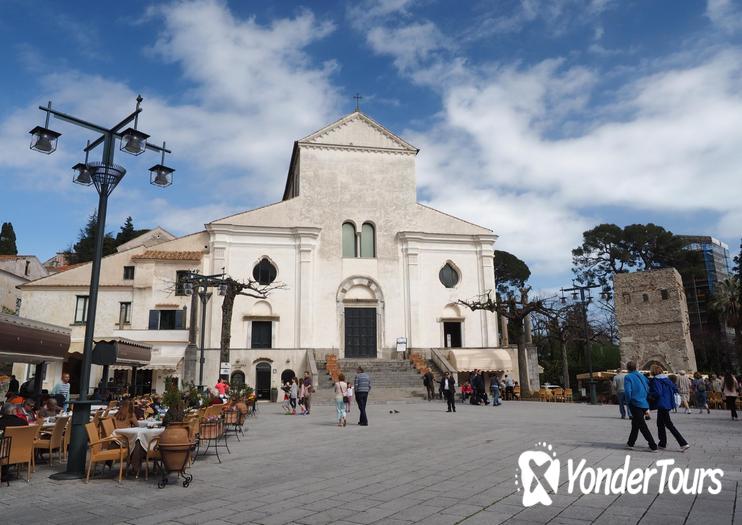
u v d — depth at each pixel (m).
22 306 35.47
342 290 39.66
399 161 42.91
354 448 12.85
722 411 24.11
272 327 37.91
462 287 41.22
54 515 7.25
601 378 39.38
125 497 8.28
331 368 34.78
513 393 34.97
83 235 86.81
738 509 6.64
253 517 6.80
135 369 28.44
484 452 11.60
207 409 12.22
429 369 35.53
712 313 60.59
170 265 36.84
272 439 15.11
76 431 10.02
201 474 10.05
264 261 39.19
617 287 51.44
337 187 41.50
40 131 10.78
